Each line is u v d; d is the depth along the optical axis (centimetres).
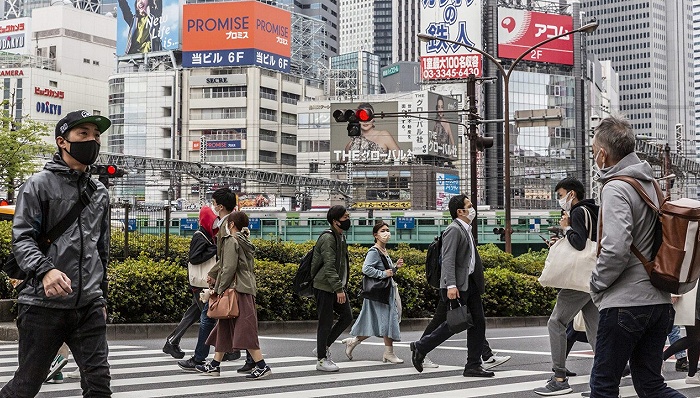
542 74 11162
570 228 744
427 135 9375
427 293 1689
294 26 11331
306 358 1028
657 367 512
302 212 6475
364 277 988
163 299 1361
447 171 9394
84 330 479
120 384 813
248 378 848
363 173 9419
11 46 12312
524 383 832
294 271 1523
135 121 10562
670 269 487
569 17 11319
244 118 10275
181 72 10500
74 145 478
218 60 10306
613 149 522
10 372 895
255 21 10269
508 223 2514
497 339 1312
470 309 860
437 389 793
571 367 965
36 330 468
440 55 10631
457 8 10569
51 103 11025
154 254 1900
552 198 11019
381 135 9538
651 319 496
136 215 2372
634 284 497
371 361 1007
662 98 19262
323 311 909
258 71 10306
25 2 15100
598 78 12475
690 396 767
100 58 12306
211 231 936
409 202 9106
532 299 1853
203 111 10425
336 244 911
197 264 933
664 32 19500
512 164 10912
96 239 489
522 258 2634
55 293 448
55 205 473
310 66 11362
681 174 5775
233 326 849
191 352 1085
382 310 980
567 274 730
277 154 10544
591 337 774
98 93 11631
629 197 499
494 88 10950
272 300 1481
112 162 5119
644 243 501
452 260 835
